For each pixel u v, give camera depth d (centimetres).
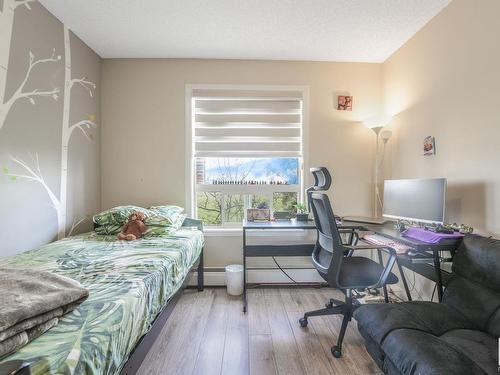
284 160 321
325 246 208
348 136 313
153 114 307
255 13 225
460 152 202
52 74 228
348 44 274
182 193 309
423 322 141
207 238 311
